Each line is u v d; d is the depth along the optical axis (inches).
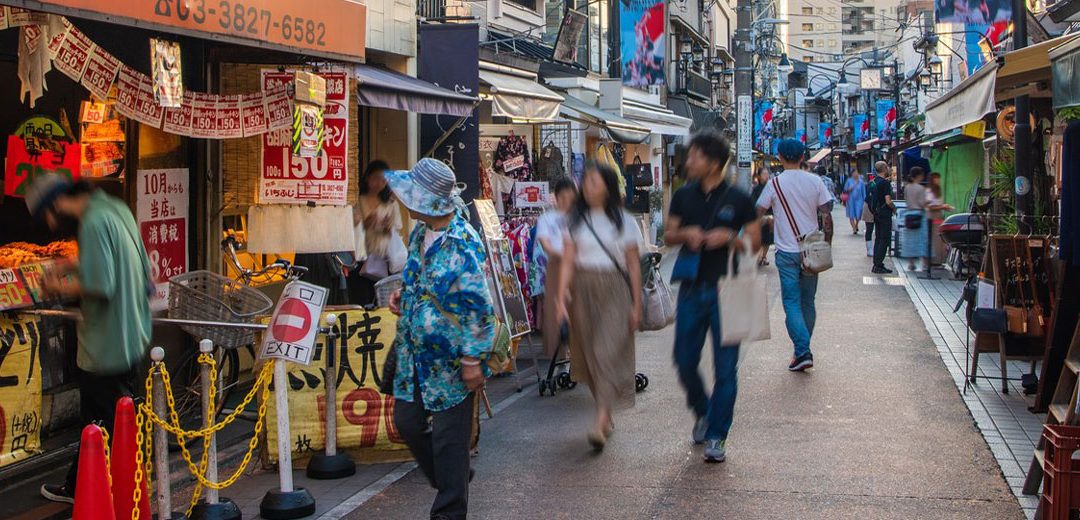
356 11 326.3
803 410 321.4
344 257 383.6
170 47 260.4
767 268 819.4
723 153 268.1
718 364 265.0
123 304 226.5
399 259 394.3
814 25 5708.7
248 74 350.6
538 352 459.5
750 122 1087.0
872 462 261.7
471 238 196.1
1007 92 431.5
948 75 1371.8
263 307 294.4
